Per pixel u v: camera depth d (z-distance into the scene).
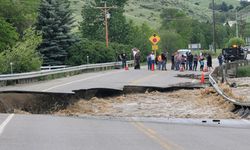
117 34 164.25
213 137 25.00
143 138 24.38
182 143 22.69
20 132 26.22
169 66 113.00
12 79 61.94
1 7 112.94
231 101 42.06
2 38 103.81
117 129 28.34
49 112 43.62
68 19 120.88
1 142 22.70
